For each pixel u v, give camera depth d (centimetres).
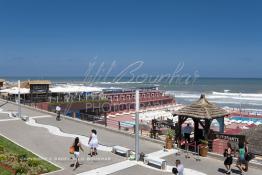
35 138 2314
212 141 1997
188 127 2270
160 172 1605
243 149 1648
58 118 3164
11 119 3158
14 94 5444
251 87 17262
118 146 1964
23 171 1515
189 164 1752
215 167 1703
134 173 1583
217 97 10738
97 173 1571
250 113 6694
